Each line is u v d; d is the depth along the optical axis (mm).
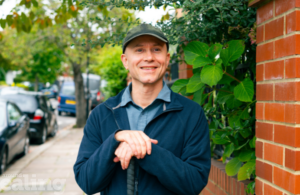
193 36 2170
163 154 1348
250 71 2326
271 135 1564
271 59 1563
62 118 18797
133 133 1350
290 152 1412
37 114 9391
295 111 1381
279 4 1500
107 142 1367
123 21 2377
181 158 1471
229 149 2094
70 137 11258
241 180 2121
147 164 1341
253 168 1893
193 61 1844
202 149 1460
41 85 45406
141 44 1493
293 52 1391
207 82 1765
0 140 5891
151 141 1366
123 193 1438
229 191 2422
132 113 1541
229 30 2186
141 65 1497
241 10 2023
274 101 1538
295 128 1383
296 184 1381
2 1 3119
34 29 11641
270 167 1575
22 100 9625
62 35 11562
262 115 1651
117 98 1589
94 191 1450
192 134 1469
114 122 1526
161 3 2180
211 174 2898
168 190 1440
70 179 5422
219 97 2072
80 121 14102
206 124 1534
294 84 1384
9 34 12312
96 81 21859
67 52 12453
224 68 1976
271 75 1563
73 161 7078
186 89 2061
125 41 1507
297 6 1381
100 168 1370
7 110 6812
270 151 1573
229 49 1883
